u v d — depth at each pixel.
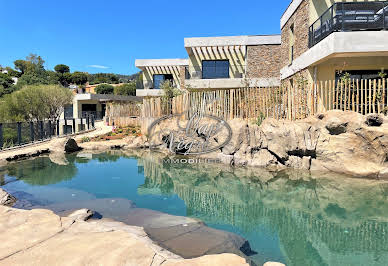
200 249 3.74
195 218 5.13
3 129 13.84
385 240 4.18
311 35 11.73
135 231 4.25
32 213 4.70
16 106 23.59
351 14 9.54
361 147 7.95
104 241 3.62
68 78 68.12
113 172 9.33
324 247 3.98
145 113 20.02
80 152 13.86
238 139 10.13
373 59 10.61
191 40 20.02
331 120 8.38
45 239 3.70
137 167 10.11
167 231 4.41
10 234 3.86
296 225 4.81
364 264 3.52
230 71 21.12
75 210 5.56
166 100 17.38
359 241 4.17
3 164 10.74
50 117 26.84
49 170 9.70
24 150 12.98
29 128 15.38
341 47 9.38
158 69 27.58
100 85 57.12
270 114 11.36
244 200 6.25
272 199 6.25
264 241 4.23
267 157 9.67
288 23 15.09
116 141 15.90
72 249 3.37
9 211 4.86
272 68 19.36
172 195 6.74
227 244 3.91
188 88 19.36
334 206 5.63
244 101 12.05
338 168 8.29
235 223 4.94
